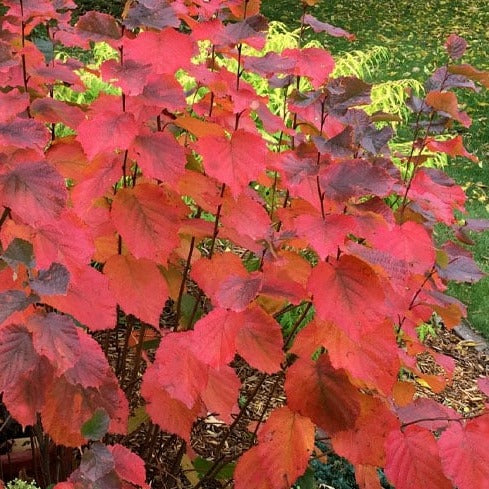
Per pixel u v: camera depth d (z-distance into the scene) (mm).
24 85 1161
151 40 1039
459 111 1212
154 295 1071
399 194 1295
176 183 1001
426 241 1135
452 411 1117
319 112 1247
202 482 1393
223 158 1014
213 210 1162
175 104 1010
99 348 912
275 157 1205
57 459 1360
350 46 6379
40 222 849
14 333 820
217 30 1148
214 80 1113
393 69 5797
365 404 1080
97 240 1163
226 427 1725
